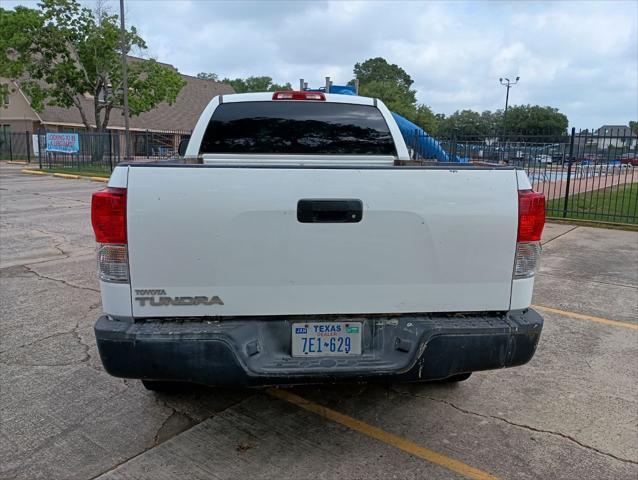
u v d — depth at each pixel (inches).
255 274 99.5
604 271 270.7
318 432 119.6
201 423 123.0
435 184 101.2
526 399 135.5
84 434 118.0
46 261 279.9
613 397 136.5
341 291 101.7
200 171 96.9
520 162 520.7
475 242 103.0
